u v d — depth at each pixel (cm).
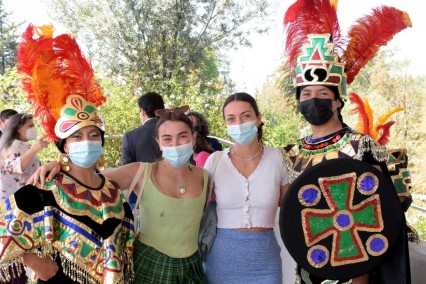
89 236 246
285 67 318
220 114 879
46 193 244
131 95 855
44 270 240
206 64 1698
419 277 308
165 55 1580
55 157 679
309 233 250
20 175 421
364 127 348
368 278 261
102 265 247
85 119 251
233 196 286
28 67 257
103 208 253
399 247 247
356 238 246
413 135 1730
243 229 285
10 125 423
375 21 285
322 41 265
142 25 1577
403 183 292
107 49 1595
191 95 923
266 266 284
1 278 241
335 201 248
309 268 249
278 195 290
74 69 265
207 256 295
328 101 261
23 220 238
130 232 268
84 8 1588
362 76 2134
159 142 281
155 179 282
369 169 245
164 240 276
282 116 921
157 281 273
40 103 256
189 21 1612
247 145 288
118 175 279
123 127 791
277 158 291
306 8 280
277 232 382
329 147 263
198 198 283
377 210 244
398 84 2066
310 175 251
